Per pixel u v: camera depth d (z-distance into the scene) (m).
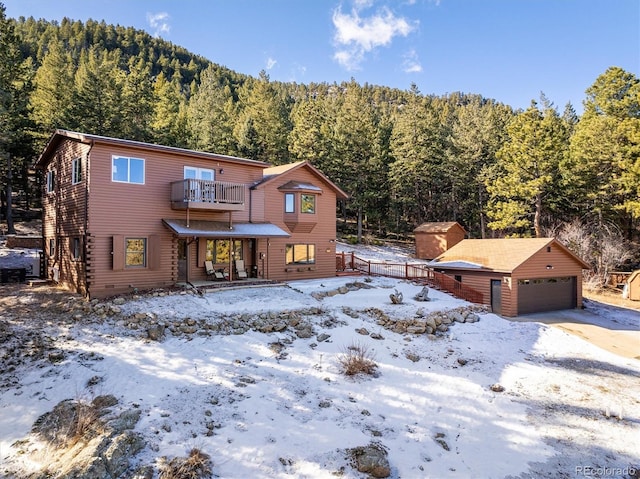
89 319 14.10
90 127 33.97
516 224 36.94
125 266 17.88
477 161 47.09
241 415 9.03
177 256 19.81
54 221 21.36
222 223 21.11
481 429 9.75
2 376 10.33
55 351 11.57
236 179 22.34
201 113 50.62
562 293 24.33
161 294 17.16
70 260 19.05
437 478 7.74
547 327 19.02
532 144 34.75
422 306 19.19
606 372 13.95
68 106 36.91
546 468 8.35
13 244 28.39
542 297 23.36
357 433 8.87
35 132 34.22
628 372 14.07
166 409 8.94
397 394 11.01
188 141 42.00
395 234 52.06
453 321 18.03
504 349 15.59
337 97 79.38
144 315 14.43
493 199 42.69
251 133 47.12
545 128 34.28
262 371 11.34
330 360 12.55
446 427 9.68
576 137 35.81
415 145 46.38
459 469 8.11
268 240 23.47
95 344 12.16
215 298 17.41
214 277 21.25
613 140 32.00
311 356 12.69
